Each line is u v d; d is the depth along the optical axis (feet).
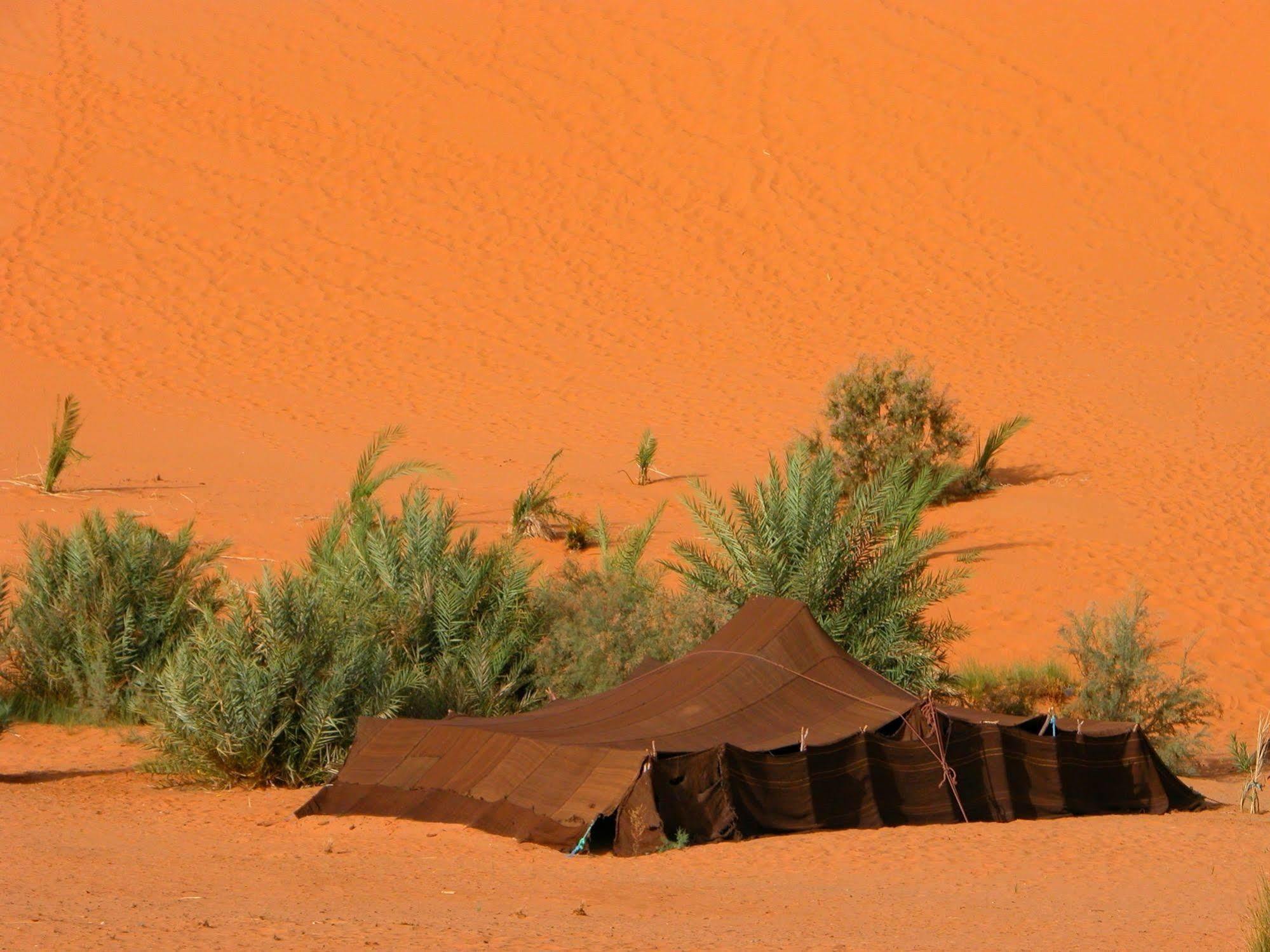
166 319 191.83
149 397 166.91
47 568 86.43
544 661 77.36
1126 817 61.67
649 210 223.92
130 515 98.22
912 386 130.72
